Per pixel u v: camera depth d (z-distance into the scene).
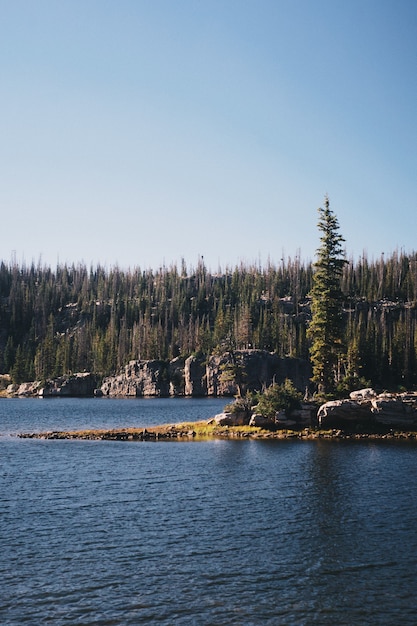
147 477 47.47
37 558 29.22
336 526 34.19
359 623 22.91
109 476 48.03
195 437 70.88
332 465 51.47
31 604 24.33
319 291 82.75
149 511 37.28
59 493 42.19
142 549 30.45
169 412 125.25
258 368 173.25
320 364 81.75
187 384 195.00
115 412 126.69
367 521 35.12
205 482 45.41
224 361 188.00
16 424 101.06
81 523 34.78
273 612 23.77
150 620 23.06
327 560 29.05
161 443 67.31
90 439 72.75
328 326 81.69
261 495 41.22
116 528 33.84
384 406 68.94
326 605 24.39
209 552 30.05
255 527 34.03
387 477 46.56
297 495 41.12
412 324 180.25
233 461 54.00
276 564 28.55
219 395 188.25
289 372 177.12
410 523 34.75
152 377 199.38
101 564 28.47
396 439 66.00
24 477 47.88
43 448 64.62
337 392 79.50
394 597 25.14
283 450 59.62
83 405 153.38
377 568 28.14
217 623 22.88
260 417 73.12
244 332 191.38
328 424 71.06
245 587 26.00
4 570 27.72
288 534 32.84
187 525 34.38
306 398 76.88
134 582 26.47
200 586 26.09
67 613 23.59
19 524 34.62
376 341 142.75
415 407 68.81
